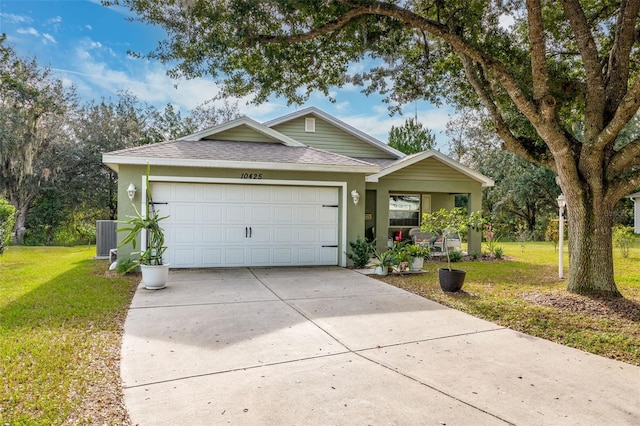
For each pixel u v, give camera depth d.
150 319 5.28
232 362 3.83
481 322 5.30
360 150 14.91
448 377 3.53
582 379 3.53
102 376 3.45
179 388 3.26
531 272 9.73
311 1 6.46
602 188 6.21
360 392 3.21
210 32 6.83
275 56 7.47
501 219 26.03
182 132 26.44
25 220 20.56
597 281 6.26
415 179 12.61
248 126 11.79
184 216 9.42
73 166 21.20
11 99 19.34
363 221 10.55
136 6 6.63
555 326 5.04
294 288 7.44
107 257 12.12
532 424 2.76
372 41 7.95
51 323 4.96
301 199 10.20
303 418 2.80
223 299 6.48
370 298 6.67
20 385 3.23
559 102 7.49
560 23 8.13
